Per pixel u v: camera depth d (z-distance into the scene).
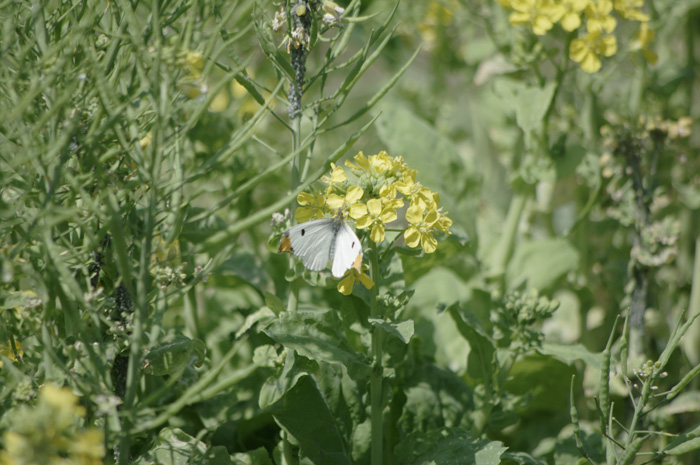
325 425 1.59
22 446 1.45
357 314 1.59
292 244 1.54
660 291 1.73
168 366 1.54
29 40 1.51
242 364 1.65
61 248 1.52
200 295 1.73
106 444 1.50
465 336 1.62
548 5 1.66
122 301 1.53
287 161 1.50
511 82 1.73
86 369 1.51
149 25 1.52
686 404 1.66
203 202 1.71
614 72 1.74
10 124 1.50
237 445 1.62
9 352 1.53
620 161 1.70
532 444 1.68
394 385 1.62
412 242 1.55
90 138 1.49
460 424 1.63
